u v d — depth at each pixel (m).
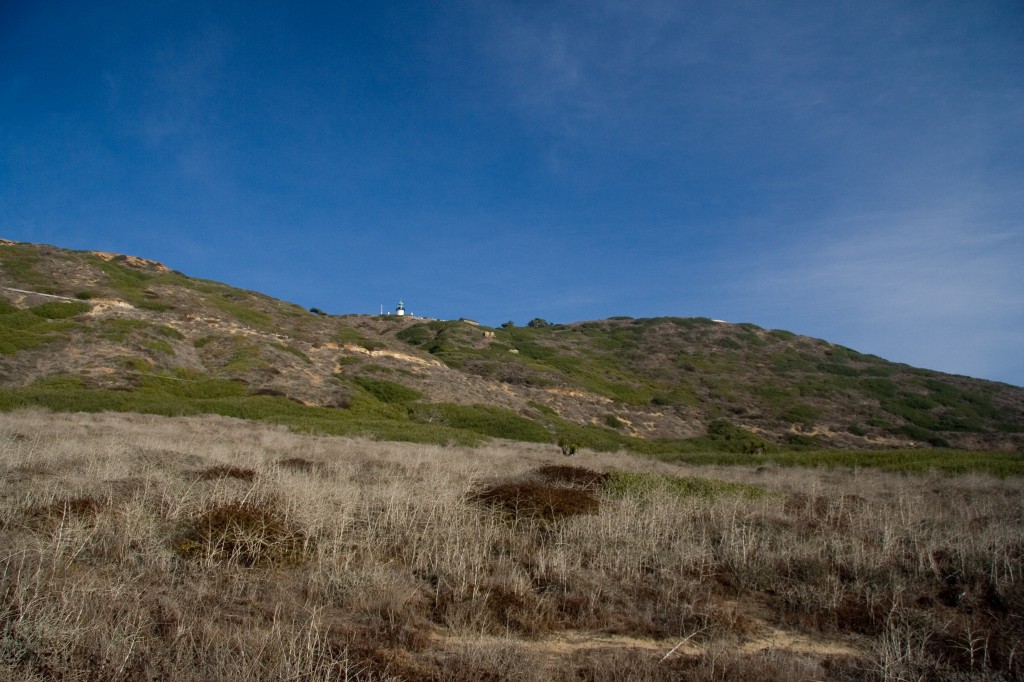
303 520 8.14
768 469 23.22
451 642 5.47
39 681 4.15
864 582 7.56
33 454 11.75
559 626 6.12
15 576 5.55
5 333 38.16
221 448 15.23
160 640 4.75
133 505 7.85
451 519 9.11
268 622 5.39
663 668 5.21
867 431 58.12
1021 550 8.52
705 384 71.75
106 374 35.44
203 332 48.47
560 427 47.31
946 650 5.91
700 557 8.19
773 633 6.36
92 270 55.44
